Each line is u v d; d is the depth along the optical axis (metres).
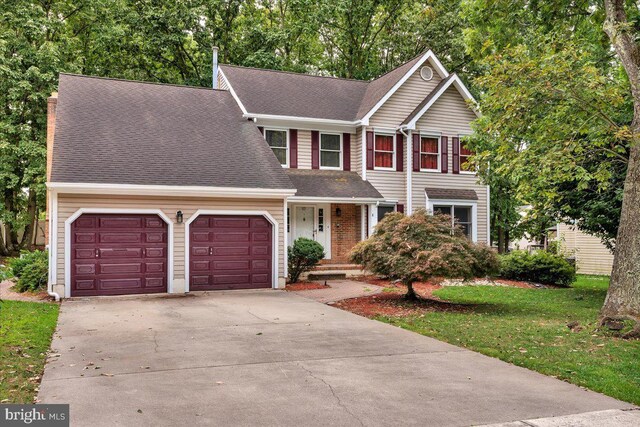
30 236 26.88
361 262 13.47
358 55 31.03
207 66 27.66
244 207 15.22
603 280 21.06
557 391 6.10
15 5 23.31
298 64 30.48
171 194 14.23
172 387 6.05
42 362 7.05
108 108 16.47
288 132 20.00
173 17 26.83
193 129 16.91
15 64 22.98
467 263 12.11
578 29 14.09
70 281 13.36
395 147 21.00
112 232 13.83
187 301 13.09
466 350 8.05
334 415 5.23
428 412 5.36
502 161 12.52
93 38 27.30
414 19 27.61
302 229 19.84
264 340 8.63
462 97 21.88
